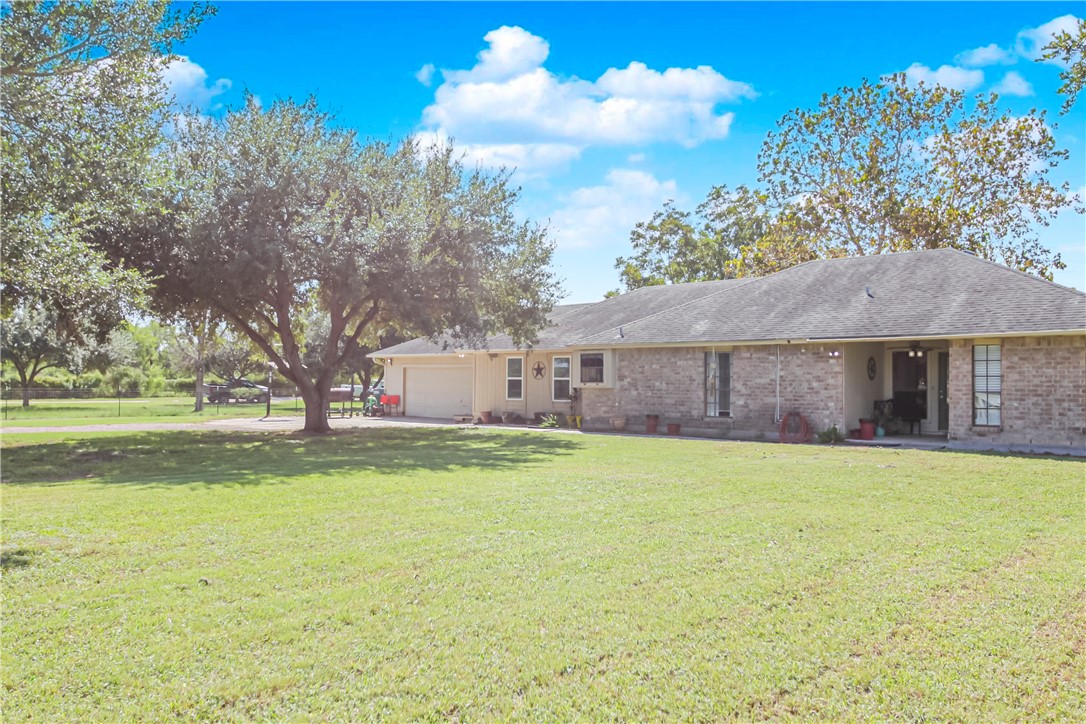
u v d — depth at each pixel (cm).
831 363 1661
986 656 376
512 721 312
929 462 1198
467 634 406
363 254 1609
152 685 341
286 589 486
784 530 663
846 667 363
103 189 1034
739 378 1803
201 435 1892
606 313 2508
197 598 466
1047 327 1373
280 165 1553
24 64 934
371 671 359
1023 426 1449
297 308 2147
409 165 1838
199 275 1552
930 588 486
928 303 1628
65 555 573
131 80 1051
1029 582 498
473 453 1391
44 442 1681
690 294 2434
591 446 1540
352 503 808
